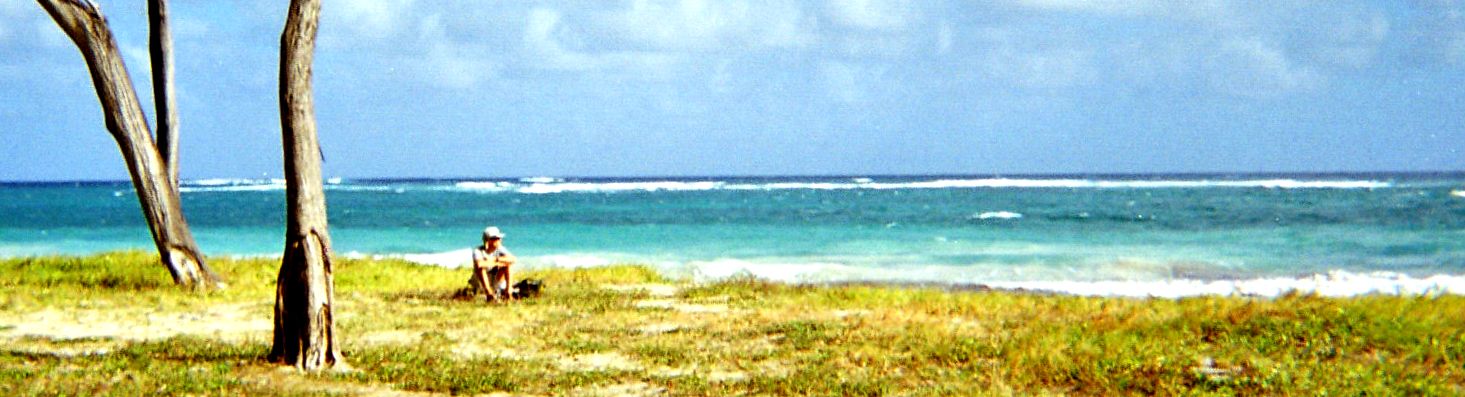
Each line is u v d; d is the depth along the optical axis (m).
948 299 19.92
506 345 13.72
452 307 18.19
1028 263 32.50
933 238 43.81
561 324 15.94
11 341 13.49
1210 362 11.98
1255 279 27.77
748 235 46.91
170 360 11.87
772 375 11.70
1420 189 102.44
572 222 59.12
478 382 10.98
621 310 17.95
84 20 18.91
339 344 12.47
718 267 32.12
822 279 28.30
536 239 45.69
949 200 86.50
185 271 20.64
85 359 11.73
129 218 70.44
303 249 11.45
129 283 20.75
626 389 10.88
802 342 13.94
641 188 141.12
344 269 24.91
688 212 69.94
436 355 12.61
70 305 17.53
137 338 14.07
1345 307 14.65
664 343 13.95
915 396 10.54
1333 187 112.81
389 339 14.23
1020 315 16.88
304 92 11.17
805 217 62.16
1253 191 99.94
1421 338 12.61
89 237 51.03
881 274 29.62
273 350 11.88
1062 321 15.55
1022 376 11.52
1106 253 35.81
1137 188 114.81
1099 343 13.13
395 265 26.98
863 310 18.12
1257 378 11.02
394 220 63.06
